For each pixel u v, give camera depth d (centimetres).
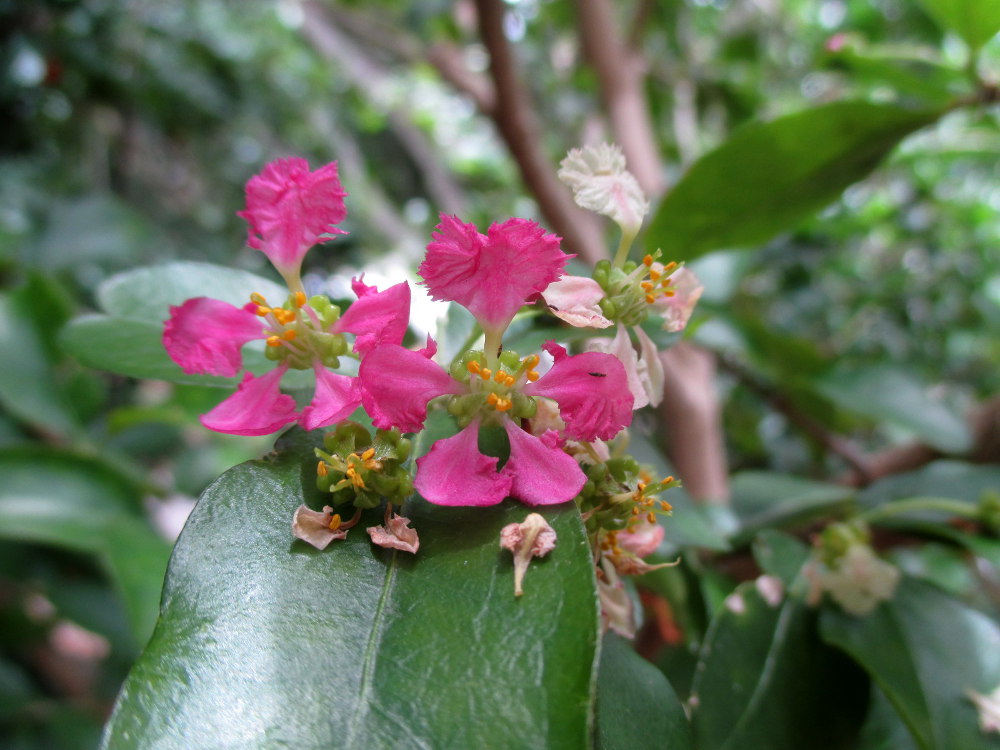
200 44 31
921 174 25
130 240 20
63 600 16
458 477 5
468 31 26
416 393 5
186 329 5
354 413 6
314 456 5
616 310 6
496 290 5
